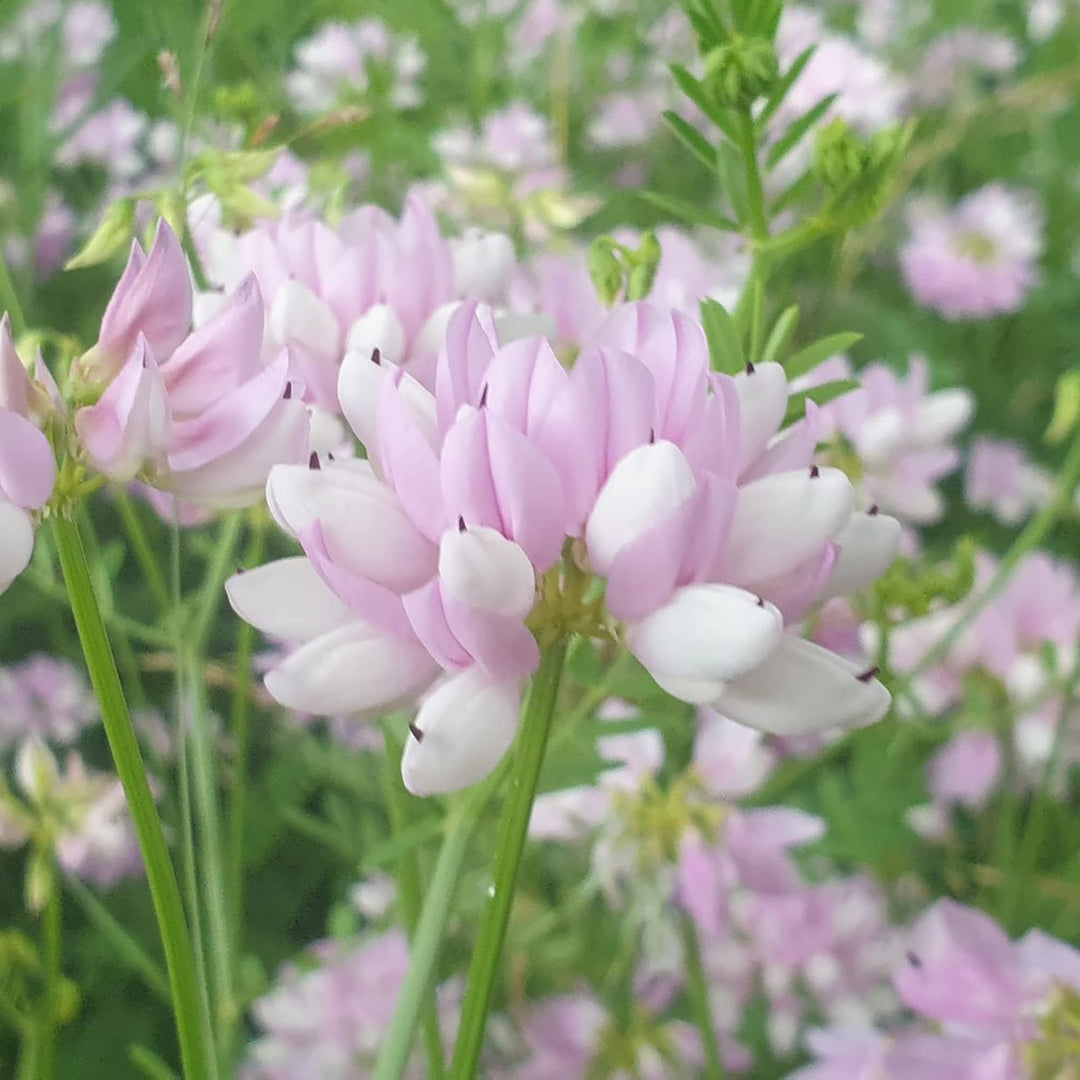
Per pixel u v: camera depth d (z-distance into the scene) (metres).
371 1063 0.19
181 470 0.13
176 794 0.20
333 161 0.20
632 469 0.12
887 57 0.46
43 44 0.25
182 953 0.13
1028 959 0.16
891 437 0.20
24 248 0.26
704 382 0.12
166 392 0.13
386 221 0.16
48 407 0.13
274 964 0.23
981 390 0.36
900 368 0.34
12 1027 0.21
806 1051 0.21
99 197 0.31
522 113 0.30
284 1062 0.20
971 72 0.46
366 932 0.21
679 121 0.16
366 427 0.13
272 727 0.24
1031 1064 0.15
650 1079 0.20
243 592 0.12
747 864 0.19
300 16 0.22
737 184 0.16
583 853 0.21
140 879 0.25
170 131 0.31
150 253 0.13
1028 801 0.23
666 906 0.20
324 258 0.16
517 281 0.18
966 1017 0.16
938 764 0.22
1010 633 0.21
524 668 0.12
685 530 0.12
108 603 0.18
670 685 0.12
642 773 0.19
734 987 0.21
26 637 0.28
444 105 0.36
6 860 0.24
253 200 0.16
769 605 0.12
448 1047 0.20
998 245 0.36
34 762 0.19
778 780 0.21
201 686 0.17
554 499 0.12
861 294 0.36
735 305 0.16
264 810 0.23
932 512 0.21
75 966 0.24
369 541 0.12
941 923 0.16
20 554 0.12
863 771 0.21
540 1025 0.20
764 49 0.15
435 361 0.15
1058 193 0.43
